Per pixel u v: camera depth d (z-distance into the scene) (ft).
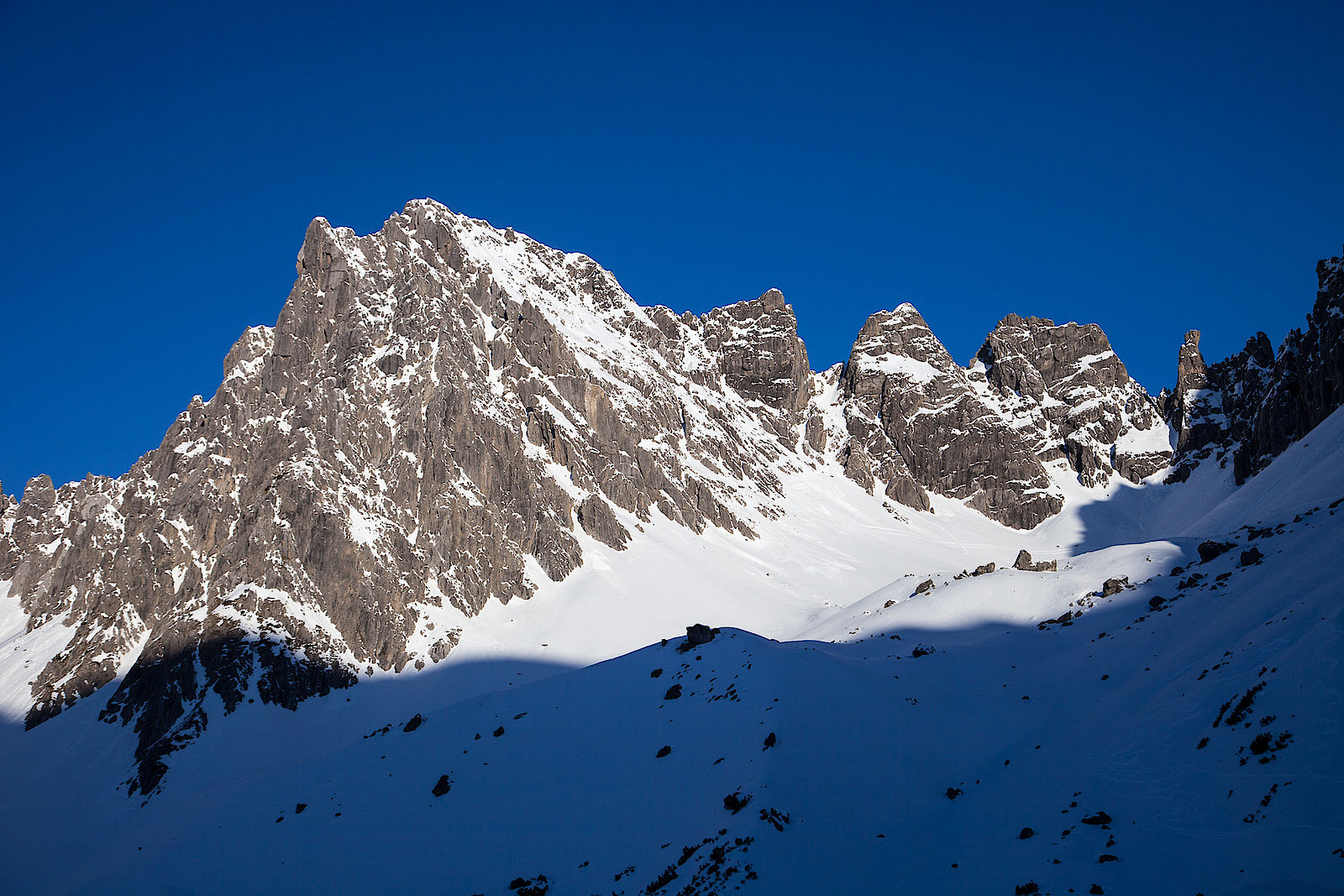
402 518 526.57
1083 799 180.96
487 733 282.36
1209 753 173.78
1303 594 213.66
